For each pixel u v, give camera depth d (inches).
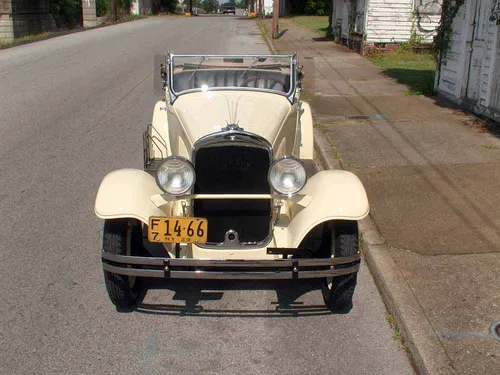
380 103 429.1
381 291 179.0
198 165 165.6
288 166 155.9
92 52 737.0
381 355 150.5
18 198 250.2
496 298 167.2
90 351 151.4
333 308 167.9
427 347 145.2
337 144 322.0
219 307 173.6
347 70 596.1
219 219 169.2
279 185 156.3
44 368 144.0
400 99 442.9
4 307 170.2
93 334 158.9
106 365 145.9
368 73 573.9
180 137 186.2
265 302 176.6
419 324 154.5
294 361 148.2
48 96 454.9
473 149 308.5
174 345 154.9
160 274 150.9
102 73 564.7
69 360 147.5
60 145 325.4
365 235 207.0
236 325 164.6
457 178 264.5
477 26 384.5
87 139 337.4
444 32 430.3
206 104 191.9
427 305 163.8
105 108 416.2
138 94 464.1
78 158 302.7
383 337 158.2
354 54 740.0
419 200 239.3
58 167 288.8
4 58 674.2
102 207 152.7
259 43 906.7
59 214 234.8
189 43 883.4
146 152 212.8
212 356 150.3
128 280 162.9
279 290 183.5
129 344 154.8
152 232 152.6
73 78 536.1
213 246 167.8
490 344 146.6
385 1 702.5
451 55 424.2
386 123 368.2
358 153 305.1
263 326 164.1
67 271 191.5
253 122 177.9
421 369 141.1
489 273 180.9
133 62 644.1
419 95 456.8
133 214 152.2
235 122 175.6
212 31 1156.5
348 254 155.9
